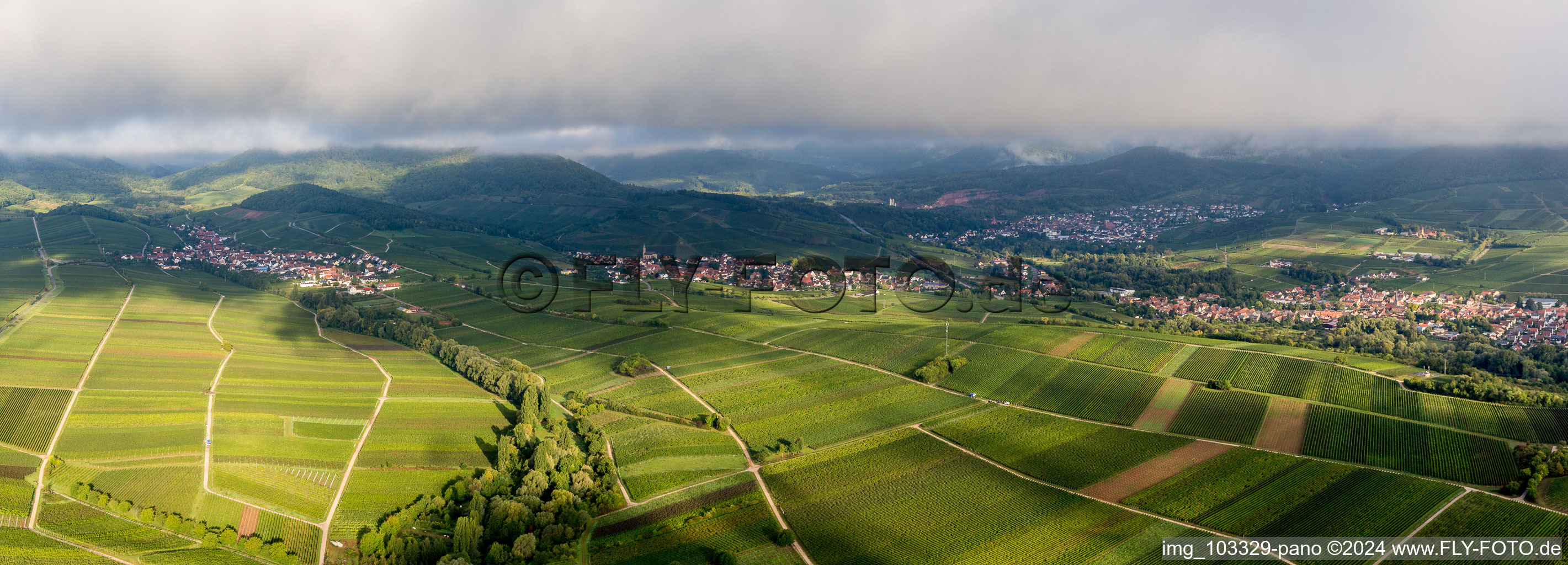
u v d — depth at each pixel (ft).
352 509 443.32
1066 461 508.53
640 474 499.10
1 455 485.97
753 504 455.22
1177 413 579.07
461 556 388.78
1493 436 504.43
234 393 616.39
